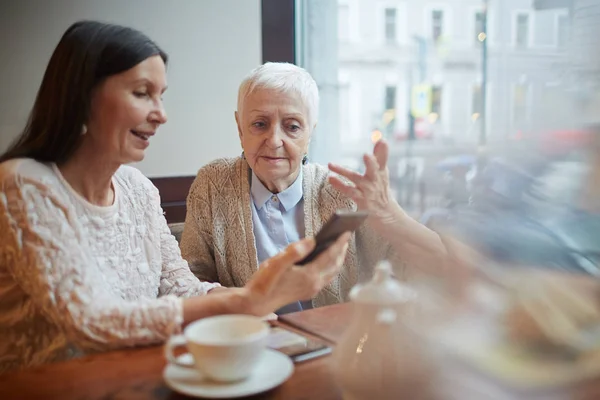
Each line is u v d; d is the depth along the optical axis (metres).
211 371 0.76
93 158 1.15
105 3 2.21
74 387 0.79
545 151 1.41
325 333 0.98
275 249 1.59
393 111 2.29
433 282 0.84
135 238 1.31
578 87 1.60
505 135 1.60
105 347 0.96
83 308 0.97
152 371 0.84
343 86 2.49
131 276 1.27
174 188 2.36
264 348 0.78
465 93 1.91
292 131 1.52
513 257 0.88
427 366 0.70
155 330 0.96
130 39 1.08
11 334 1.14
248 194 1.60
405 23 2.22
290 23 2.49
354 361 0.71
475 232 0.94
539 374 0.71
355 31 2.41
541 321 0.77
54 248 1.01
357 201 1.28
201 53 2.36
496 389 0.70
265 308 1.00
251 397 0.75
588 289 0.81
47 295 0.99
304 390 0.77
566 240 0.95
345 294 1.54
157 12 2.28
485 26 1.89
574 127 1.45
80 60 1.06
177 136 2.37
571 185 1.23
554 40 1.72
